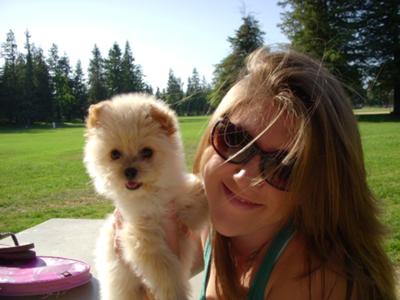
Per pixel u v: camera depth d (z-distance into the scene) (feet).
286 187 1.59
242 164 1.65
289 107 1.56
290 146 1.56
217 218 1.77
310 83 1.61
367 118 31.91
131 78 74.23
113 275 2.34
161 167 2.26
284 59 1.71
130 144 2.29
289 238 1.71
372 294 1.59
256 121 1.63
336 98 1.63
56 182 10.73
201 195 2.28
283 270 1.69
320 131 1.56
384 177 8.70
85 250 3.65
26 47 67.97
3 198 8.93
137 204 2.20
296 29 31.24
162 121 2.39
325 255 1.60
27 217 7.31
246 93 1.69
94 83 73.36
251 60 1.85
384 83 34.42
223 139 1.74
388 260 1.72
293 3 32.63
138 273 2.18
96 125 2.45
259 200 1.64
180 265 2.18
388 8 33.17
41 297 2.59
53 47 72.08
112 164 2.28
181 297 2.14
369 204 1.67
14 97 62.59
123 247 2.21
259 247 1.83
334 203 1.57
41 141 27.76
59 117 71.51
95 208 7.80
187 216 2.27
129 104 2.47
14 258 2.83
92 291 2.71
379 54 33.63
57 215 7.36
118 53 73.82
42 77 67.77
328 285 1.60
